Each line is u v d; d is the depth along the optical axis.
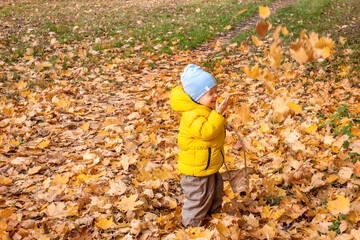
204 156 2.60
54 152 4.05
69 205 2.93
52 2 15.37
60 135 4.54
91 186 3.33
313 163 3.76
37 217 2.89
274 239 2.68
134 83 6.89
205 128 2.47
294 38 9.23
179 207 3.10
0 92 5.77
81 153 4.14
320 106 5.21
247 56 8.38
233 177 2.82
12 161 3.76
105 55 8.30
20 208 3.03
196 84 2.50
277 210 2.95
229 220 2.79
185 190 2.79
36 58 7.66
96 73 7.21
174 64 8.19
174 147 4.32
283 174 3.56
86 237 2.70
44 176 3.58
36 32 9.60
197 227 2.77
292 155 3.98
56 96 5.80
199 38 10.33
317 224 2.81
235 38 10.17
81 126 4.79
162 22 12.19
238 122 4.96
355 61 7.03
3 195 3.18
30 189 3.30
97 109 5.53
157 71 7.64
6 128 4.45
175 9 14.64
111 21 11.98
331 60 7.30
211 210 2.95
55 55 7.91
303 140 4.18
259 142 4.28
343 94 5.63
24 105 5.35
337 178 3.42
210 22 12.38
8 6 13.23
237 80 6.84
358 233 2.49
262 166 3.88
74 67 7.37
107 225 2.75
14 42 8.59
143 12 13.95
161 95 6.12
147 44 9.42
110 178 3.61
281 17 12.20
